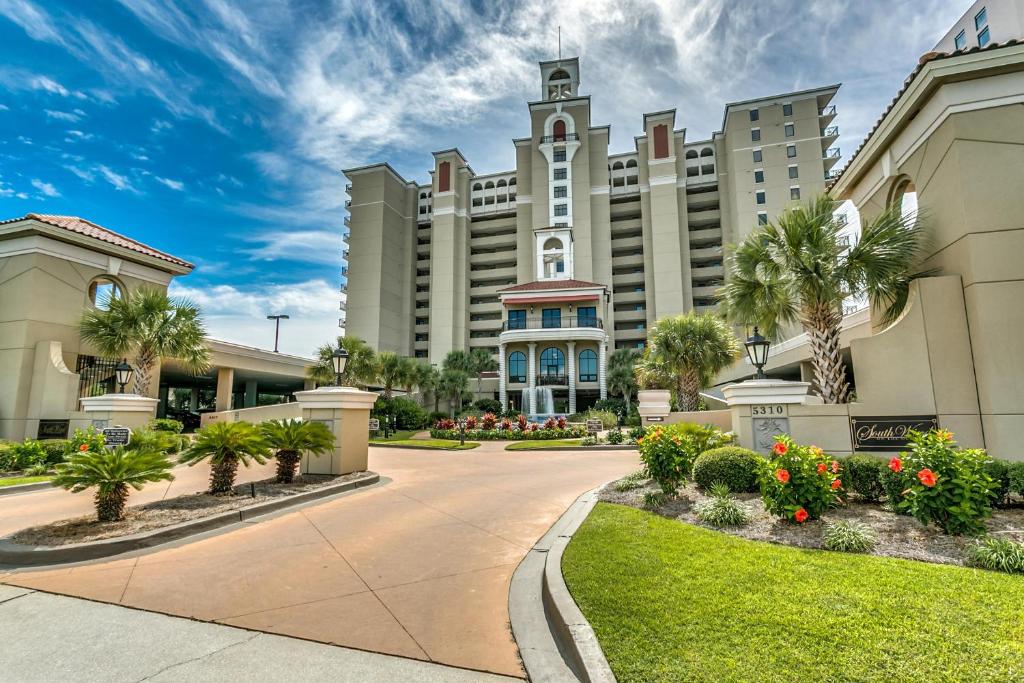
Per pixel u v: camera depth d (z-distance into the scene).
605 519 6.45
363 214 67.94
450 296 65.81
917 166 10.19
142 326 17.17
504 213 69.38
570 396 43.41
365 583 4.67
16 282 16.84
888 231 10.02
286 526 6.65
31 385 16.30
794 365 26.06
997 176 8.82
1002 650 2.94
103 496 6.44
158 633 3.66
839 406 8.66
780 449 6.05
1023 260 8.52
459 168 69.81
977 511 5.10
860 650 2.99
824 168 59.19
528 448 18.88
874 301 10.76
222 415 24.64
